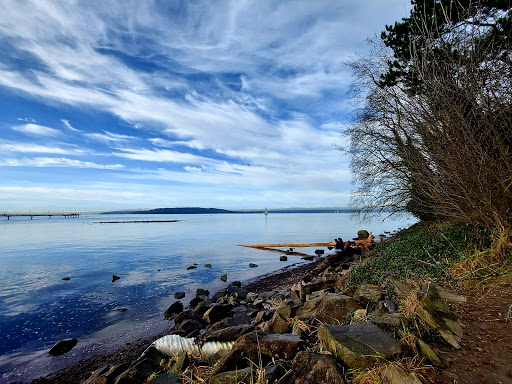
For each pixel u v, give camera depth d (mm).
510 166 4613
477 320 3404
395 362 2635
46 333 8406
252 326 5281
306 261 20984
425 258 7004
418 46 6070
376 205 13328
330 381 2559
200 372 3812
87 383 5438
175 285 14000
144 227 80500
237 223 92562
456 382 2414
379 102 9727
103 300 11562
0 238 43375
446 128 5168
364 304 5012
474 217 5754
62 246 31828
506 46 4793
